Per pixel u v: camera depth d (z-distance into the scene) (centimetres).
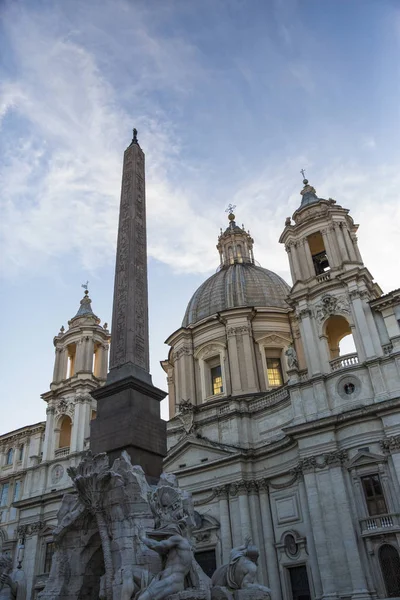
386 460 3133
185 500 1577
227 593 1462
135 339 2123
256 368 4866
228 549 3653
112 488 1609
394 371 3338
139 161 2781
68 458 4934
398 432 3127
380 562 2922
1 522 5166
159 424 1991
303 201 4697
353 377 3500
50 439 5188
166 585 1316
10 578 2036
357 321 3672
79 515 1661
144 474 1720
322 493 3278
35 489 4997
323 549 3144
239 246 6406
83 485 1644
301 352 5012
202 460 4103
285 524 3594
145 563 1456
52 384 5447
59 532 1689
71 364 5900
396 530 2903
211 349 5116
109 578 1488
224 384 4884
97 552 1641
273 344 5050
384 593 2838
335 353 4225
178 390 5131
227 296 5462
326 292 3922
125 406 1916
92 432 1942
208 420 4303
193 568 1400
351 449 3294
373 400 3341
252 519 3719
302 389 3694
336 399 3519
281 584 3444
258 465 3916
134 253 2378
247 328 5000
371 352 3497
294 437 3522
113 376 2036
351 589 2931
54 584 1630
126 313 2181
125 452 1719
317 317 3912
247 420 4191
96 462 1680
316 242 4572
